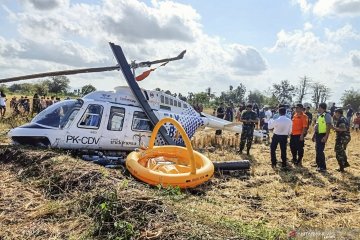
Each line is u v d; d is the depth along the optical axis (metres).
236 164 9.52
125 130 9.68
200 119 11.67
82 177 6.15
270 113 20.03
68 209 5.11
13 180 6.59
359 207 7.04
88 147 9.23
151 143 9.06
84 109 9.19
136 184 6.33
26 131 8.73
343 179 9.36
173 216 4.49
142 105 10.02
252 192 7.76
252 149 14.55
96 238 4.23
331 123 10.28
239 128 14.47
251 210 6.53
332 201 7.41
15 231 4.46
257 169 10.28
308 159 12.39
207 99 58.12
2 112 22.19
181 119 11.06
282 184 8.60
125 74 10.30
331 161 12.10
